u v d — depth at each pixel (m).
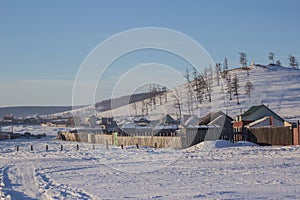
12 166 22.59
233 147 32.56
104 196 11.54
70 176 16.83
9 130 110.88
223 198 10.63
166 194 11.61
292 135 32.81
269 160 20.66
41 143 56.91
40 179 16.11
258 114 51.91
